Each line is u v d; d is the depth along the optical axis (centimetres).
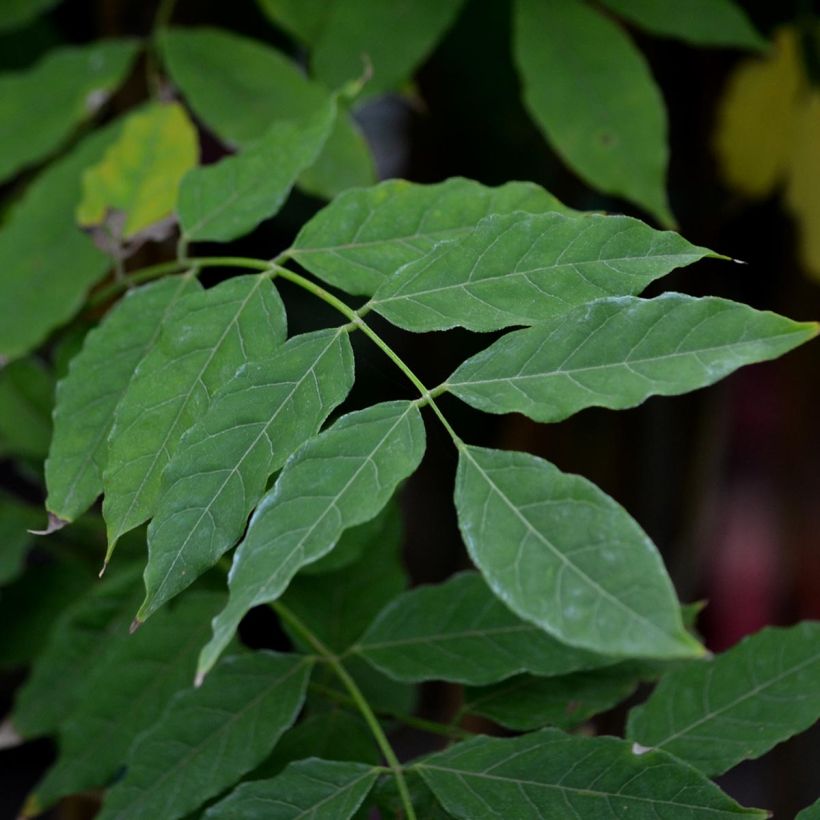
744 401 180
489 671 73
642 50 106
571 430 111
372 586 80
